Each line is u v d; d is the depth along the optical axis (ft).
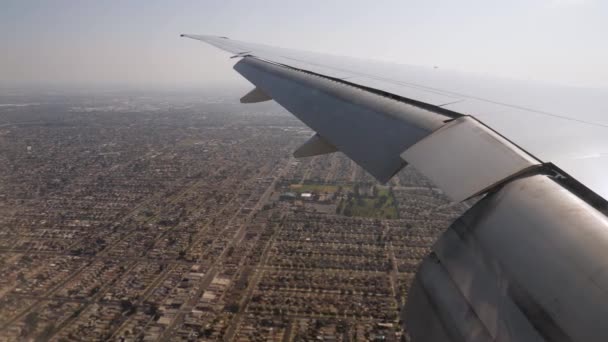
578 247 7.71
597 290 6.83
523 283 7.82
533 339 7.13
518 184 10.51
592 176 10.39
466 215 10.33
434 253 10.12
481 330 7.98
